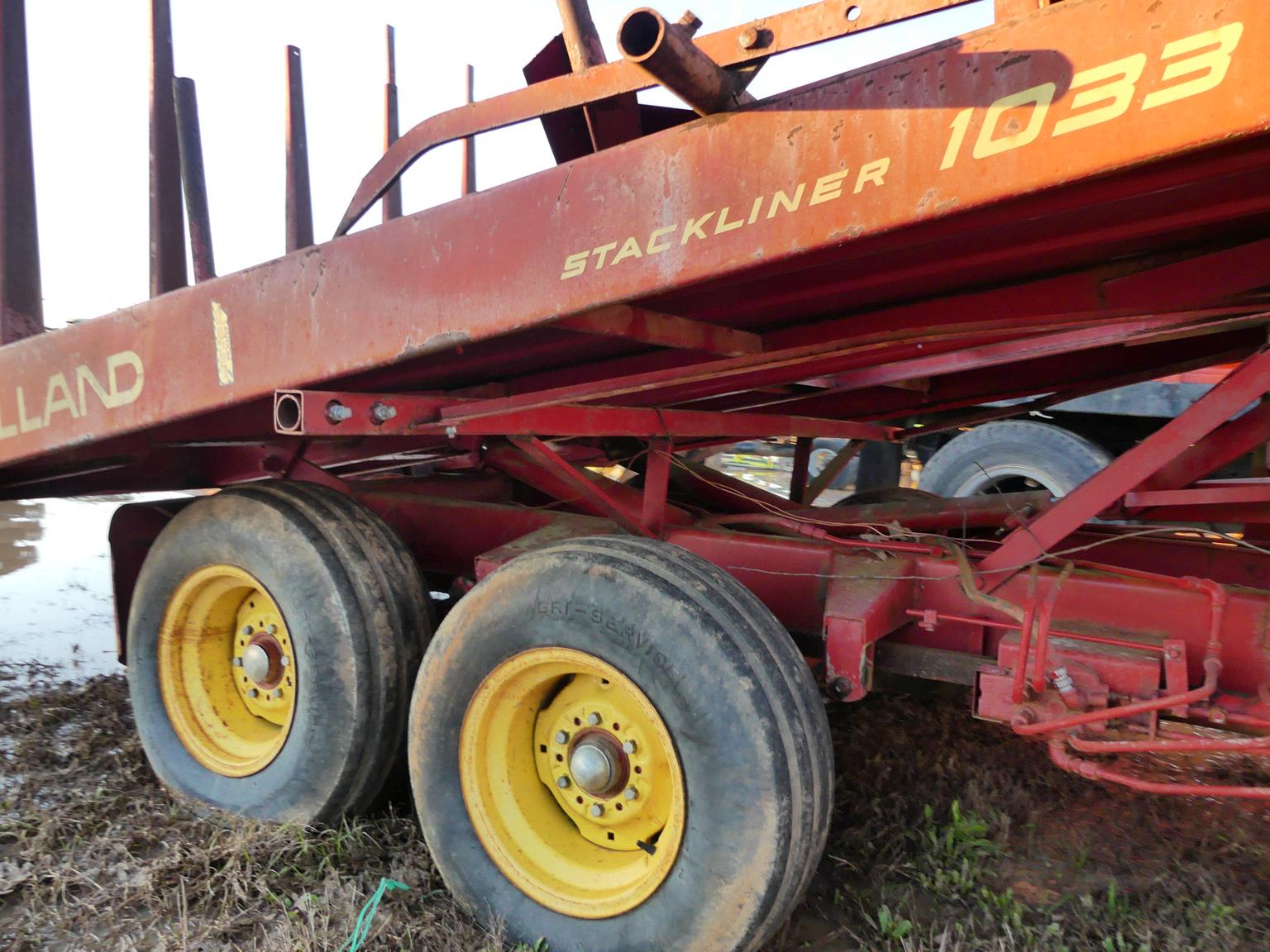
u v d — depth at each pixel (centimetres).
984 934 244
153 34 420
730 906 208
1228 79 146
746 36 192
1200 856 281
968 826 283
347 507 309
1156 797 320
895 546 289
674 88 180
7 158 355
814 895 265
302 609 287
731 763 209
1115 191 184
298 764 288
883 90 176
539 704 259
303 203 483
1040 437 557
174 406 284
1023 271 266
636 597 224
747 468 1051
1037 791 324
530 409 270
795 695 216
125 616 373
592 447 453
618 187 207
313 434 260
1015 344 294
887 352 308
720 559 304
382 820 300
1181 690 221
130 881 267
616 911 226
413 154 265
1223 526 427
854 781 327
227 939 244
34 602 598
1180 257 254
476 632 248
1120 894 262
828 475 503
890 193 177
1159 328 249
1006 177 166
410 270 237
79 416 306
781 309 288
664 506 324
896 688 313
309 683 286
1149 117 153
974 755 351
